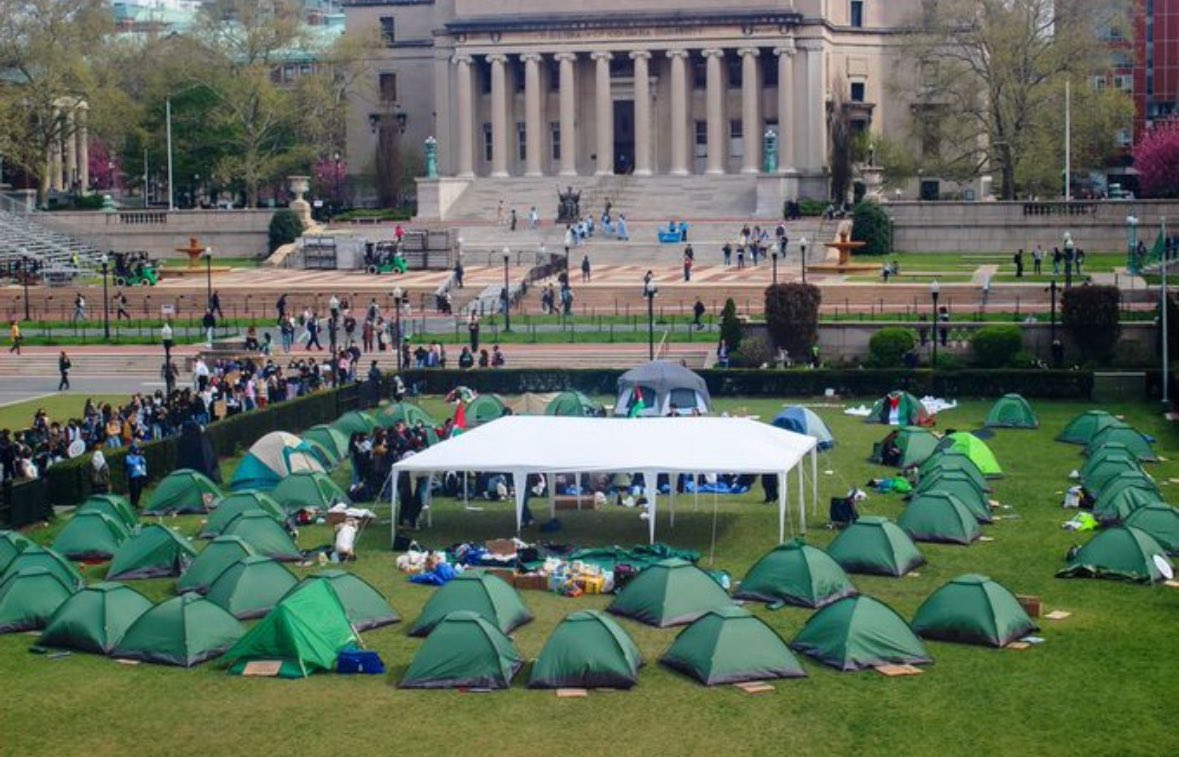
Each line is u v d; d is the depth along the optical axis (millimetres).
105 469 80562
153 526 68125
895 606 61531
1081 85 188250
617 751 47469
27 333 143625
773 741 48000
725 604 59344
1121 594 62562
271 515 70750
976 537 71812
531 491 80500
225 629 56812
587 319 139500
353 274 173000
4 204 198250
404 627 59375
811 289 122312
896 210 179125
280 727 49719
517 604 59281
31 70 198125
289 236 187875
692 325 134500
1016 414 101438
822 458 91250
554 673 52656
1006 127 189125
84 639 56906
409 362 123625
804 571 61469
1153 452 89812
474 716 50312
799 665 53406
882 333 119188
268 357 126500
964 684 52375
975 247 177750
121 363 130875
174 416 95125
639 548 68750
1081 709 50062
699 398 99312
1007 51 185000
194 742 48719
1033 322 122188
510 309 147500
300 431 101875
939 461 80438
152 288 159750
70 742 48875
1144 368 116562
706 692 52031
